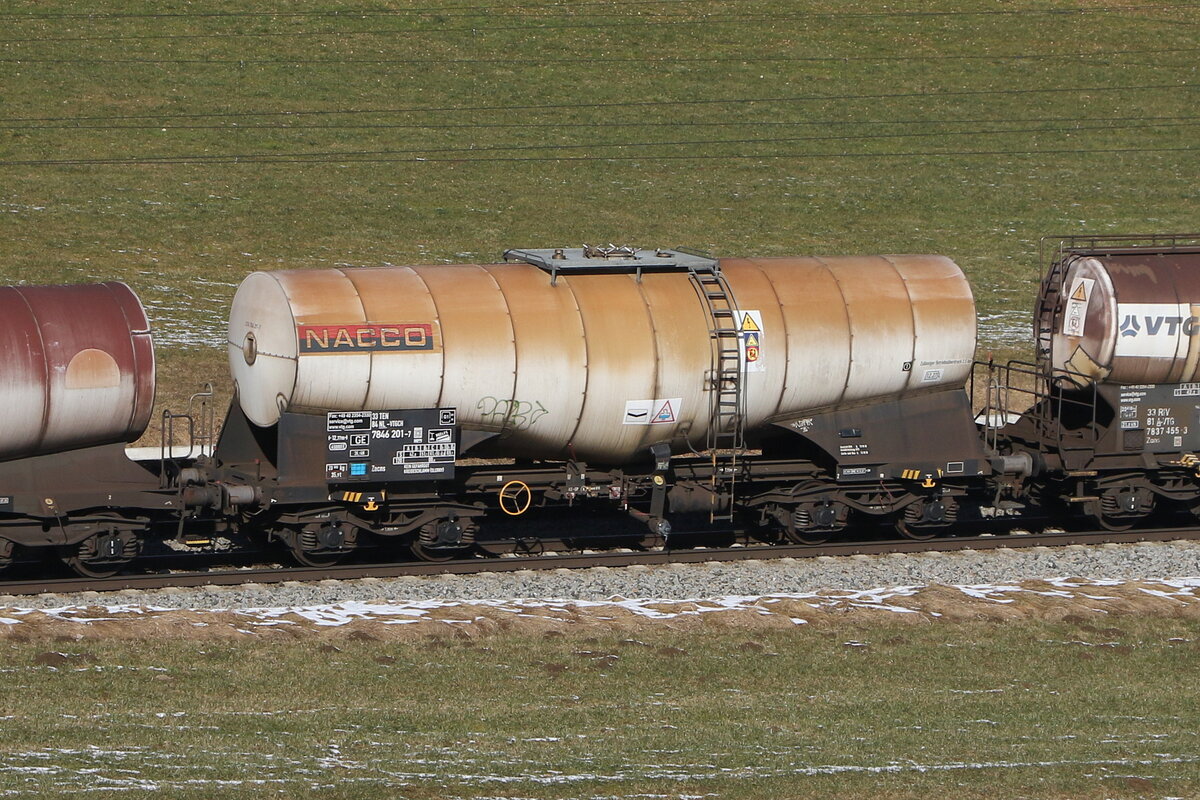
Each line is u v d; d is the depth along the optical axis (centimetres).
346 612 7956
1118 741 6338
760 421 9100
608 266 8831
